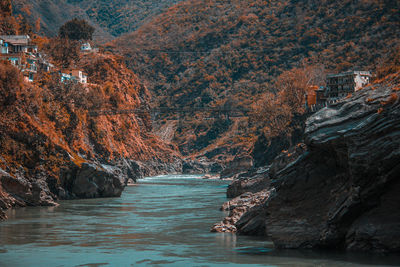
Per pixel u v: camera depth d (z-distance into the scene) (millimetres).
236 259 26031
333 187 28172
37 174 71812
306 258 25500
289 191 29062
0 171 60719
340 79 121750
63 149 76438
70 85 112250
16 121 74188
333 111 28719
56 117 91250
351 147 26125
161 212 53438
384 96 26609
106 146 121062
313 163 28906
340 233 27109
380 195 26016
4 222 44719
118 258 26797
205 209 56125
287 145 127500
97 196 78000
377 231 25766
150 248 29984
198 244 31359
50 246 30875
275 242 28844
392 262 23875
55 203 63719
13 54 110000
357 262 24078
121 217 48750
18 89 79125
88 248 30109
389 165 25078
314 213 28250
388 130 25375
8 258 26844
